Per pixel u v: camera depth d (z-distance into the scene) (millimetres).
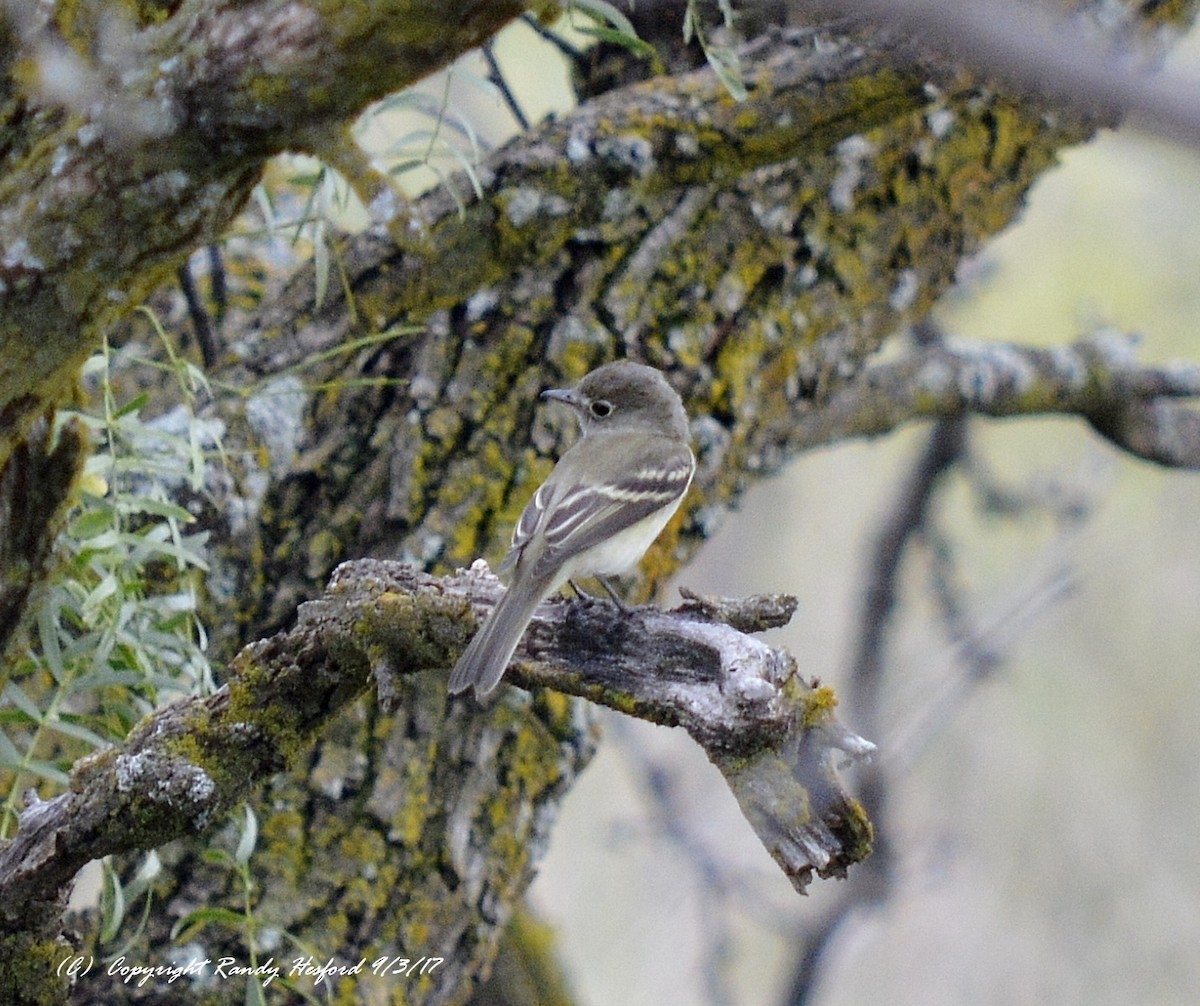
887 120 9352
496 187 9602
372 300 9844
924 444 16500
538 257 9789
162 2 5871
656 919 21062
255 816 8922
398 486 9688
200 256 11422
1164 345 17062
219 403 9695
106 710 8430
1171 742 21188
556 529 9148
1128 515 20125
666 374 10125
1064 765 21375
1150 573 20969
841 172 10328
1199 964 20672
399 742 9406
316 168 8945
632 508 9477
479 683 6648
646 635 6578
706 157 9484
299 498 9703
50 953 7207
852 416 12906
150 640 8227
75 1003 8898
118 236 5707
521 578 7227
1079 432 18703
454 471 9773
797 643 21828
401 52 5242
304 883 9156
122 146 5500
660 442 9852
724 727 6008
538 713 9656
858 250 10523
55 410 6633
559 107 16438
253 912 9039
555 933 13742
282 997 8906
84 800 7016
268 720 7090
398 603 6988
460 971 9492
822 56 9266
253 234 8836
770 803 5922
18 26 5535
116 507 8062
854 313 10641
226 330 10789
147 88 5402
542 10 6051
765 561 22375
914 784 21406
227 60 5328
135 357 8625
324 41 5223
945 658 17109
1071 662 21469
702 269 10195
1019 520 17062
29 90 5582
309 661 7074
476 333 9969
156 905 9117
